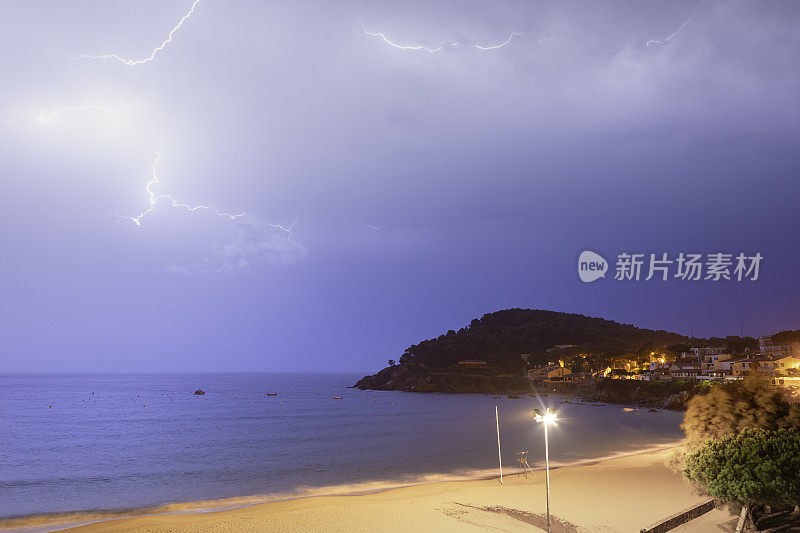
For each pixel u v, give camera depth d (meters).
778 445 21.39
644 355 199.38
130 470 65.44
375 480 55.09
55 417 149.75
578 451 72.88
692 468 23.53
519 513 35.06
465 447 80.31
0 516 42.03
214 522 34.44
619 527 31.22
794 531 23.66
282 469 63.75
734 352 172.12
